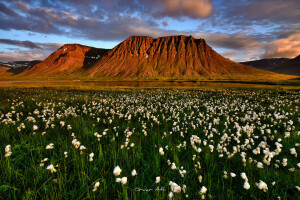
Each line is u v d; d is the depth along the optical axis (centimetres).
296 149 475
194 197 290
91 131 632
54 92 2970
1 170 341
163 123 838
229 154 406
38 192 279
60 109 1238
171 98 2162
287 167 394
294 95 2316
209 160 420
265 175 342
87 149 479
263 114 1034
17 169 339
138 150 470
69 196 288
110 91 3491
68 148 472
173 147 490
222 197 285
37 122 770
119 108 1345
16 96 2125
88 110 1222
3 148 449
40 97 2036
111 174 350
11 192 289
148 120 886
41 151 438
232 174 290
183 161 419
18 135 575
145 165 385
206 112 1154
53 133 616
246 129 645
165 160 411
